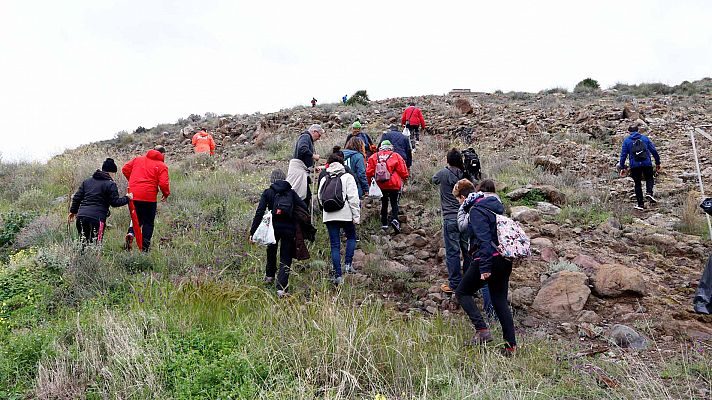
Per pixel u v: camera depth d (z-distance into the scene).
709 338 5.29
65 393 4.33
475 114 21.06
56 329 5.22
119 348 4.68
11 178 12.94
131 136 25.69
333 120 21.19
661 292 6.34
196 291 5.98
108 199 7.48
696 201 9.24
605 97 25.86
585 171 11.81
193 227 8.58
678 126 15.64
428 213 9.20
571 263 7.00
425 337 5.29
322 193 6.82
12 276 6.75
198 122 27.45
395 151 8.95
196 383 4.33
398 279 6.97
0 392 4.36
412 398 4.21
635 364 4.69
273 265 6.70
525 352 5.13
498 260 5.09
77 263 6.81
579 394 4.32
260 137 19.66
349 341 4.75
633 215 9.30
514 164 12.04
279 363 4.70
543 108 21.41
